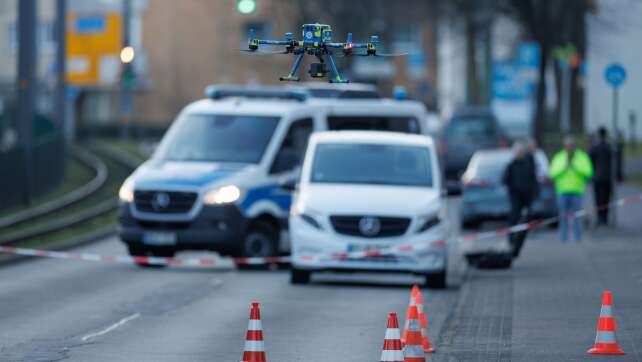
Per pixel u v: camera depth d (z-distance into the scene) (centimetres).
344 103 6206
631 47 15262
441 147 11725
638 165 12181
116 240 7731
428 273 5041
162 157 5991
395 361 2619
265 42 3344
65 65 11675
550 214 7869
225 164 5884
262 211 5828
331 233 5062
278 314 4212
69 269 5881
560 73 14650
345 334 3744
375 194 5159
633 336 3481
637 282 4931
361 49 3453
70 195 9831
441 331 3712
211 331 3812
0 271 5781
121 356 3328
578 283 4938
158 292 4894
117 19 16850
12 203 9088
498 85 13888
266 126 5988
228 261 5628
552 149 12875
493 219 8075
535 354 3216
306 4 15488
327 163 5375
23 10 9550
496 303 4381
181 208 5731
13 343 3562
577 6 12356
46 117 11594
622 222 7906
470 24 15412
